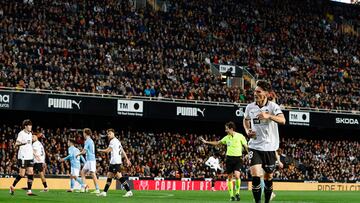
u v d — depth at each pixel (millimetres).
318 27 69750
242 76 58938
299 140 57656
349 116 56500
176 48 58219
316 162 56312
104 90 48656
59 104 44562
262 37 64750
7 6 51094
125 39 55500
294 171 53500
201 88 53562
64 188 39156
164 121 52938
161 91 51156
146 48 55969
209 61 58406
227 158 26203
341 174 56844
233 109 51781
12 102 42656
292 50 65250
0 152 42250
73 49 51531
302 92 59469
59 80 46969
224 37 62312
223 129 55219
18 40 49188
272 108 14883
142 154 48406
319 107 58250
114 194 28641
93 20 55344
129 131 51062
